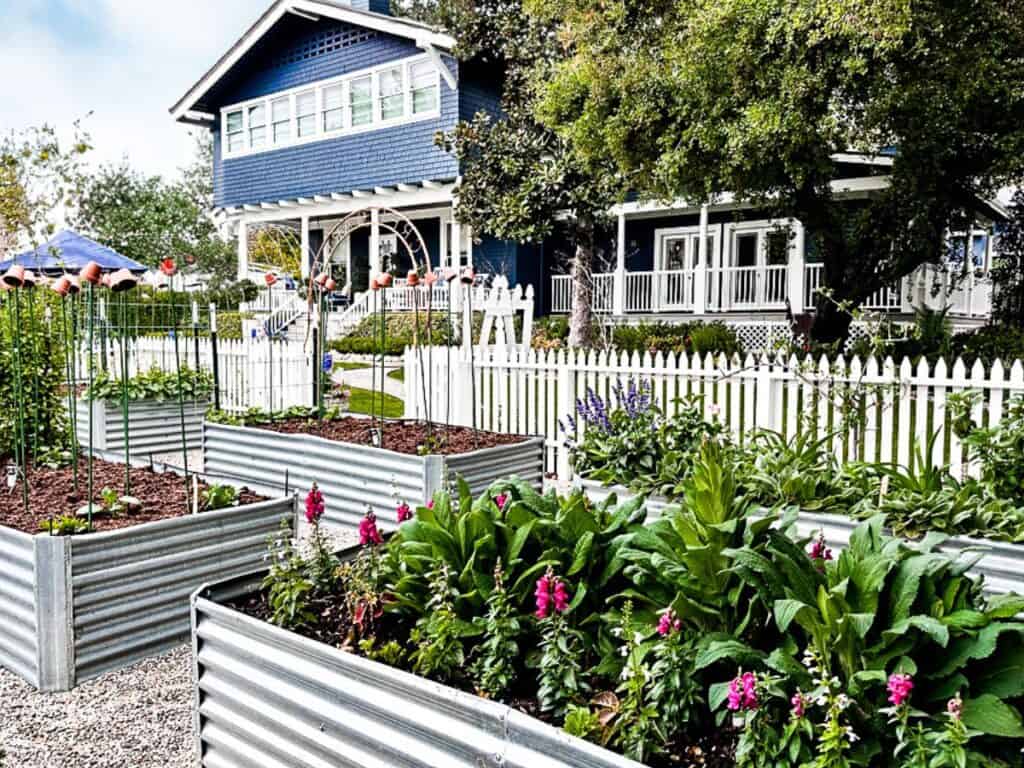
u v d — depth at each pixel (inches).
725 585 85.1
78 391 322.0
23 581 126.7
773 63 339.6
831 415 225.9
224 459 254.2
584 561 93.7
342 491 220.7
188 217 1230.3
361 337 687.1
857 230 469.7
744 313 639.8
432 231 841.5
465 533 99.8
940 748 64.7
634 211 657.0
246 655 94.0
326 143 761.6
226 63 794.8
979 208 517.7
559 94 419.8
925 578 78.2
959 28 328.2
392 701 79.6
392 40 701.9
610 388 291.3
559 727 78.4
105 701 121.7
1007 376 391.9
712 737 77.5
